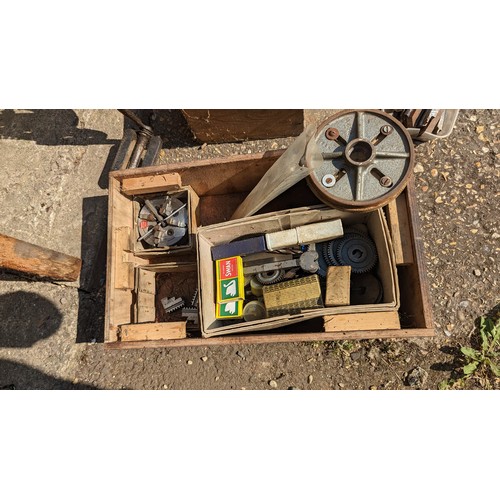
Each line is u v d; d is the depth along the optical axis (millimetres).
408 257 669
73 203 909
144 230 792
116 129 946
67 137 953
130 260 760
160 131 945
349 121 679
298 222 707
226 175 767
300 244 700
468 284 797
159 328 681
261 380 811
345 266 669
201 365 828
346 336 618
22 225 906
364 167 657
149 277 802
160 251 765
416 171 855
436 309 795
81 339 846
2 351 845
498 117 866
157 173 748
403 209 685
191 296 820
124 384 829
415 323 674
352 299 699
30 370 836
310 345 811
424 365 779
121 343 673
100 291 863
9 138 969
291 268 710
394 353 786
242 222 694
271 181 675
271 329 745
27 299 865
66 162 935
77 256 874
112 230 722
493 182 835
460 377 768
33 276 869
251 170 754
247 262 722
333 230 688
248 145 914
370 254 702
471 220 823
